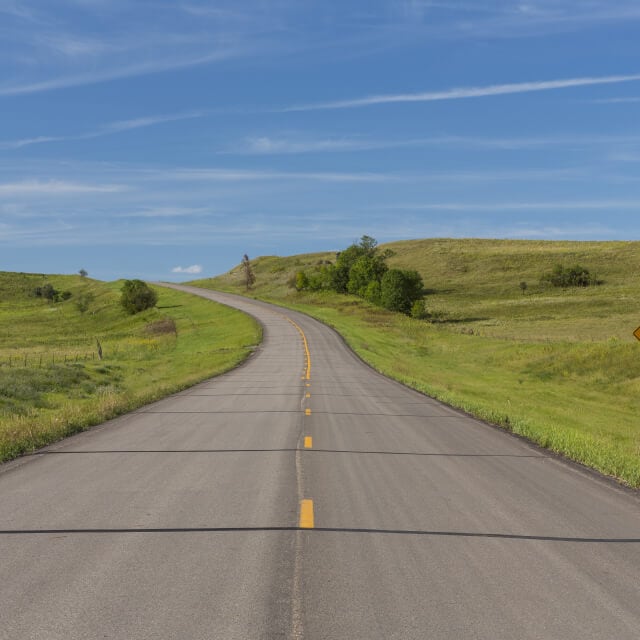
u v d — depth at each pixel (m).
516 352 51.81
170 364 45.22
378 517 7.55
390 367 40.91
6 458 11.36
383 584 5.40
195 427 15.54
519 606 4.97
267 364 41.94
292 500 8.32
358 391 26.17
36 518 7.40
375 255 126.44
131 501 8.22
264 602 4.98
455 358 53.81
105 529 6.96
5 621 4.61
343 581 5.46
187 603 4.95
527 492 9.05
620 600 5.12
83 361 48.12
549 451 12.85
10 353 59.03
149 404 20.95
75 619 4.65
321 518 7.46
